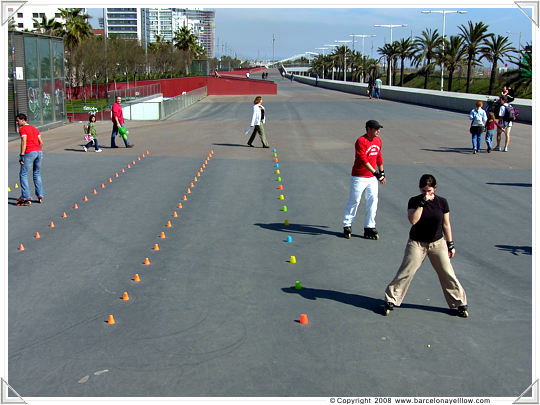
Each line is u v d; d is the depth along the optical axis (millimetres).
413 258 5734
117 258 7746
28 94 23312
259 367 4809
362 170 8461
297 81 121438
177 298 6324
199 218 9898
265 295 6414
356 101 42969
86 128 17891
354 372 4734
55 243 8445
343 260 7668
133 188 12445
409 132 22828
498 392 4461
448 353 5074
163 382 4582
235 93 60031
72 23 55406
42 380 4621
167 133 23266
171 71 88812
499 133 17875
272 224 9516
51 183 13023
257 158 16672
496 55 53000
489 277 7012
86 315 5879
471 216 10102
